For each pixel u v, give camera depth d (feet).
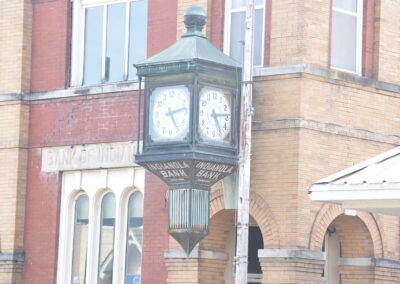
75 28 122.83
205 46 103.81
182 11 114.32
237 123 104.73
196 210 103.50
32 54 124.88
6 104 124.47
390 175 77.87
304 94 106.22
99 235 119.96
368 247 111.65
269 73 107.76
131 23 119.75
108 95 118.52
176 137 103.04
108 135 118.21
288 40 107.34
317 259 105.91
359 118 110.52
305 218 105.29
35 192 122.93
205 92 103.04
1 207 123.44
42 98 123.34
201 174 103.24
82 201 121.29
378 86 112.27
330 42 109.29
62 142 121.49
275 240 105.70
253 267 119.96
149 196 114.93
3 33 125.80
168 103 103.81
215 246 111.86
